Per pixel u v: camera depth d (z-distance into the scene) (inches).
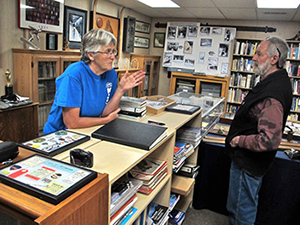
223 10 173.0
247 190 66.7
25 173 29.0
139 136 47.6
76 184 27.2
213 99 110.4
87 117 54.1
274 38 62.6
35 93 111.6
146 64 209.8
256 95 63.0
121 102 64.1
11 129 100.7
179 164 67.2
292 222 83.6
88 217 28.5
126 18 190.5
